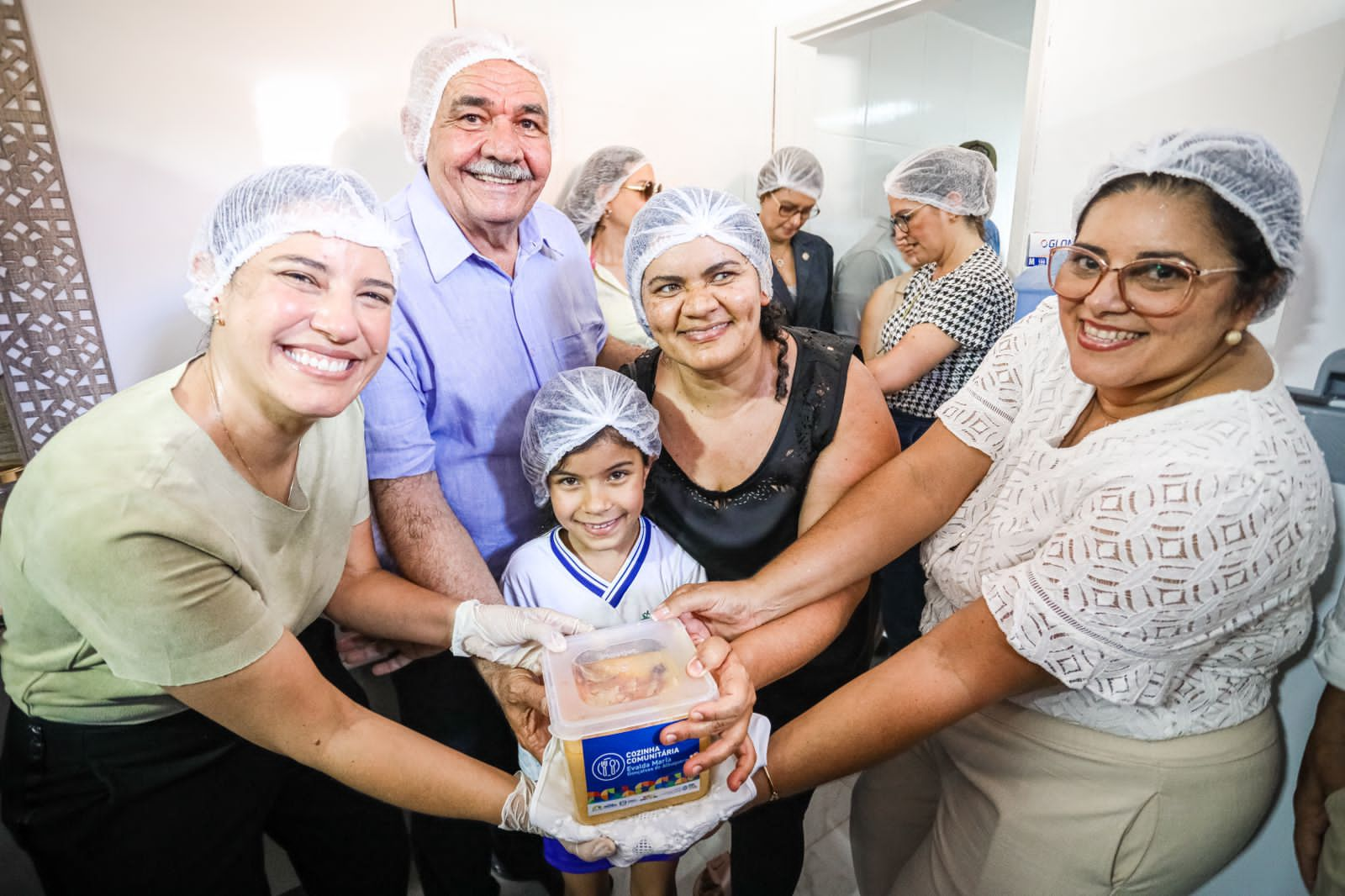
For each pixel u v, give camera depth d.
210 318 0.67
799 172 2.00
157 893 0.83
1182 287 0.52
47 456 0.60
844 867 1.26
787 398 0.91
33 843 0.78
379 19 1.56
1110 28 1.56
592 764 0.65
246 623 0.62
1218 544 0.53
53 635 0.69
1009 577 0.65
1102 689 0.62
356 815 1.02
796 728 0.74
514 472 1.12
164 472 0.60
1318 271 0.79
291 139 1.50
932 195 1.58
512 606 0.88
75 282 1.31
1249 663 0.66
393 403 0.95
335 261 0.60
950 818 0.87
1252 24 1.37
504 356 1.07
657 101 2.14
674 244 0.79
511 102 0.96
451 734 1.11
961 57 3.00
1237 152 0.49
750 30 2.29
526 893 1.23
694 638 0.82
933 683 0.68
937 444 0.87
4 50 1.18
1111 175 0.55
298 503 0.77
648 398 0.98
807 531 0.91
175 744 0.79
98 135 1.30
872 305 1.92
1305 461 0.55
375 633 0.93
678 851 0.70
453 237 1.01
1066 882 0.74
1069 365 0.73
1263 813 0.72
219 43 1.38
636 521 0.96
